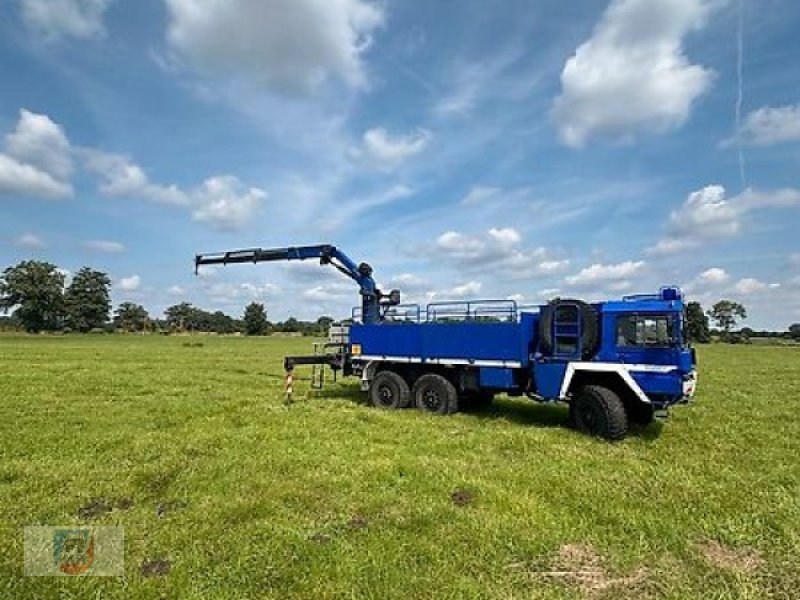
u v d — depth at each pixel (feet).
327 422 39.50
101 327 353.51
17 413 42.24
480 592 15.62
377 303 54.80
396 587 15.84
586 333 38.50
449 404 44.60
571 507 22.45
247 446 31.73
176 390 57.21
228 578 16.37
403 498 22.97
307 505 22.25
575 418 37.99
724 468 28.66
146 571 16.99
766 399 56.49
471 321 44.80
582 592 15.85
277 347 171.63
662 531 19.98
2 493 23.62
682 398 35.40
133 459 29.17
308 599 15.25
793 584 16.57
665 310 35.76
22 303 320.70
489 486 24.38
